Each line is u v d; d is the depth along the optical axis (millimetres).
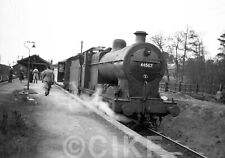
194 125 17797
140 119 13328
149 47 13289
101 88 15797
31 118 10711
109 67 14750
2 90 19984
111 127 9891
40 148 6973
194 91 30453
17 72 48219
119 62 13320
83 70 19938
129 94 12898
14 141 7215
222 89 27406
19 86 24859
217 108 19125
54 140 7816
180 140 15969
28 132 8383
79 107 14328
